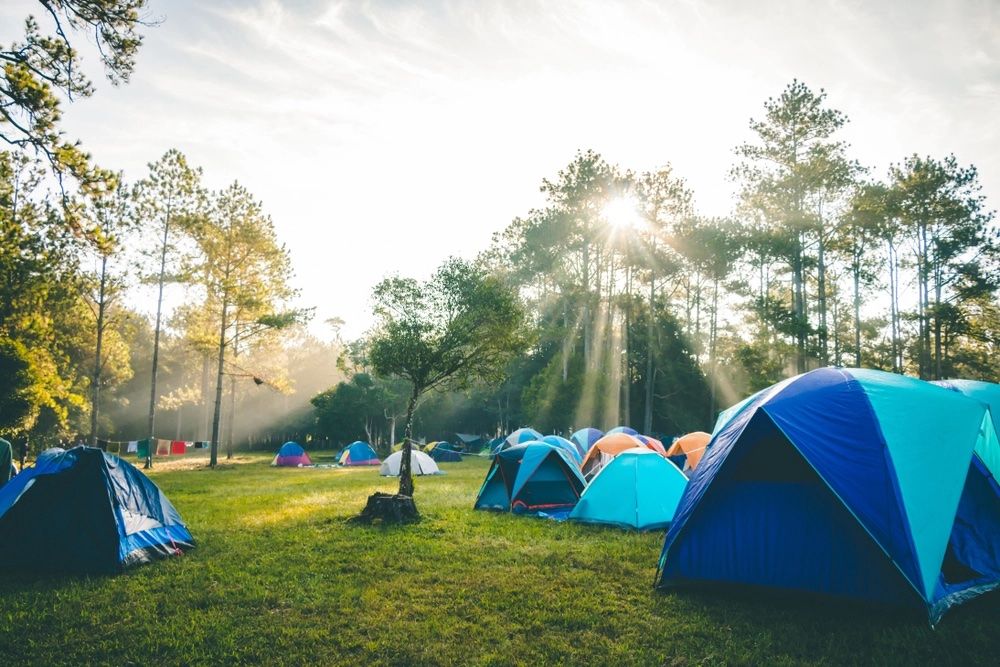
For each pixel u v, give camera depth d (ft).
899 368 135.44
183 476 90.27
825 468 21.57
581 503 41.39
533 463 47.32
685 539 25.30
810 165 109.09
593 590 24.68
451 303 51.34
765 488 24.16
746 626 20.48
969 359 129.70
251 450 228.63
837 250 120.06
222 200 107.55
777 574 23.09
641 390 143.84
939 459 21.90
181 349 205.36
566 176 126.52
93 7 33.47
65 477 29.19
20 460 97.19
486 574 27.07
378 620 21.21
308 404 230.89
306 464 122.01
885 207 110.52
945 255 115.24
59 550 27.66
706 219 122.62
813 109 110.11
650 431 126.21
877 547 20.30
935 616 19.85
